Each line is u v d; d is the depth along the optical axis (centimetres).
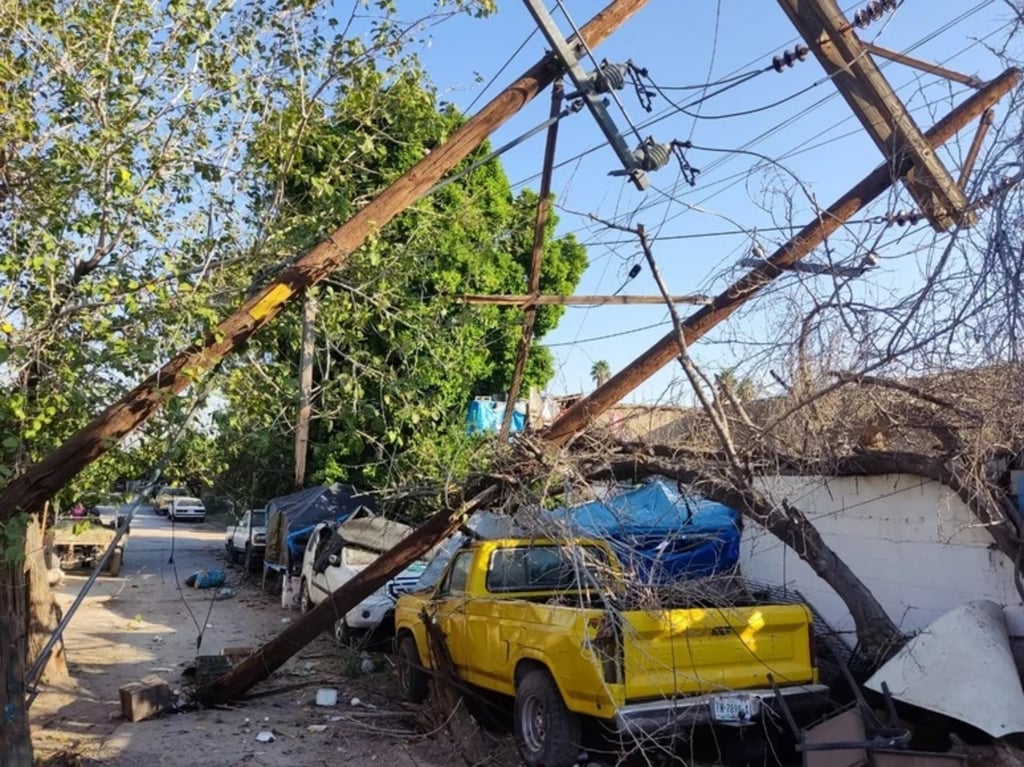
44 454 783
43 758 755
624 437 864
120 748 805
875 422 821
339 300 877
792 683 685
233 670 967
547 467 775
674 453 801
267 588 2153
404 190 763
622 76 789
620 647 636
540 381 1978
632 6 816
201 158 823
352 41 841
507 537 914
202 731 869
